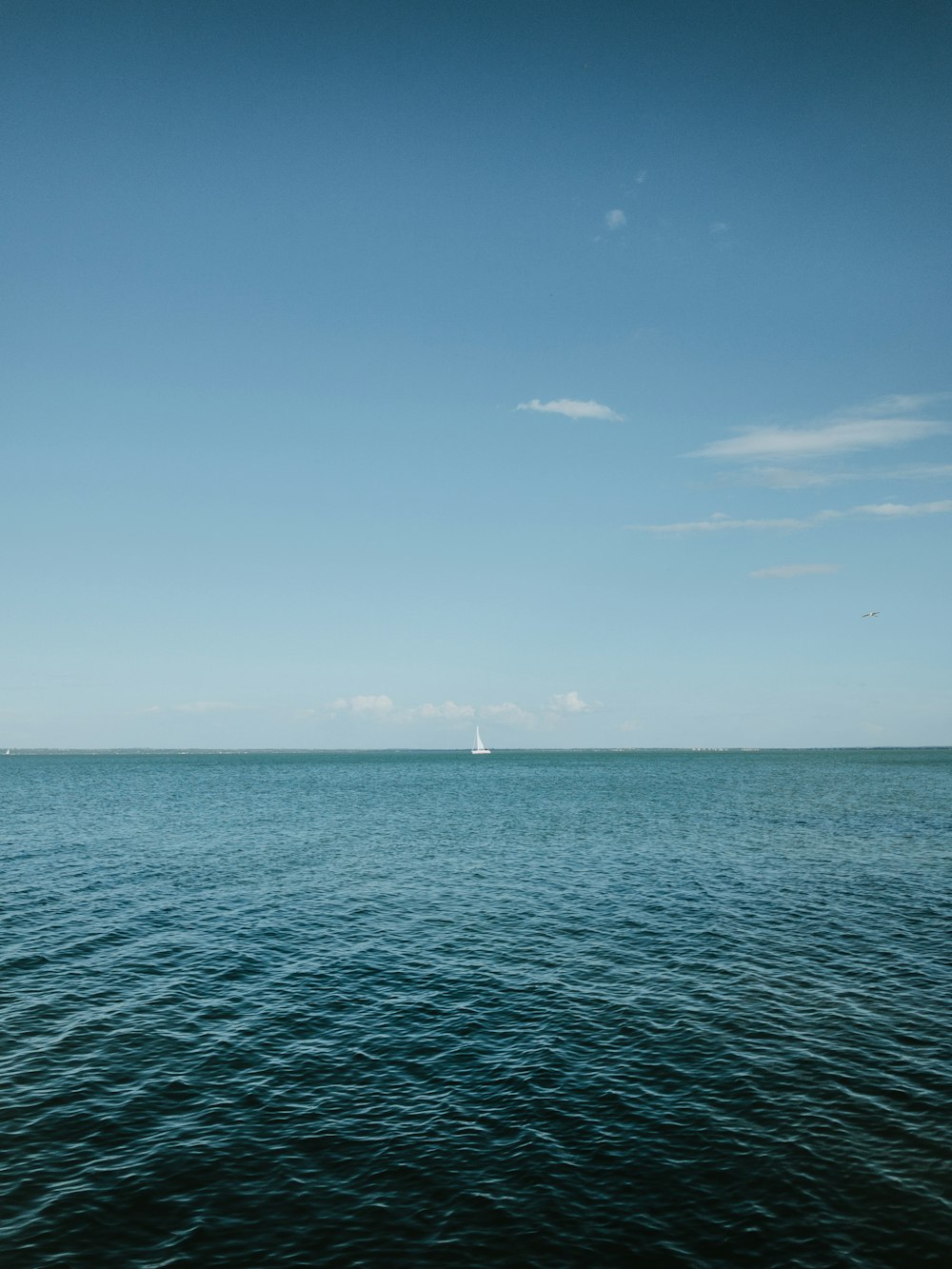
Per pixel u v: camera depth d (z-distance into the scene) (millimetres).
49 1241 15586
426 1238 15750
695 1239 15719
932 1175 17797
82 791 136000
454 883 50781
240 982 31609
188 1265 14945
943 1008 28328
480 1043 25469
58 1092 21984
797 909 43375
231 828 79125
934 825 79750
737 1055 24344
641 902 45156
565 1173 18000
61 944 36438
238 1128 20062
